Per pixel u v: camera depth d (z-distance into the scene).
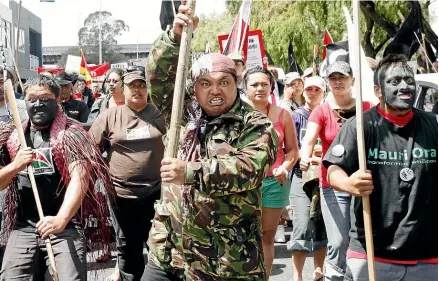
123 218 5.54
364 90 6.15
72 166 3.97
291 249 5.95
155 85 3.68
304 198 5.88
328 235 5.07
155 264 3.72
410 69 3.41
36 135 4.11
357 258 3.62
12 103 4.00
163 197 3.69
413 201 3.42
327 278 5.10
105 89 8.84
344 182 3.43
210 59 3.25
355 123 3.59
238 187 3.06
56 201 4.08
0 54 4.30
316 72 9.74
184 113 3.50
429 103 6.56
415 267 3.50
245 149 3.12
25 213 4.10
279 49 20.41
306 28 20.11
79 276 3.97
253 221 3.29
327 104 5.27
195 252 3.30
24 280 4.05
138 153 5.48
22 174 4.07
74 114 8.40
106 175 4.20
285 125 5.57
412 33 11.44
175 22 3.39
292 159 5.56
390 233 3.48
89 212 4.14
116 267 6.24
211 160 3.06
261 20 21.11
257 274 3.29
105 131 5.55
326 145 5.25
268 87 5.55
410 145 3.44
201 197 3.23
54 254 3.98
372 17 17.45
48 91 4.07
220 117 3.24
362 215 3.57
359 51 3.37
